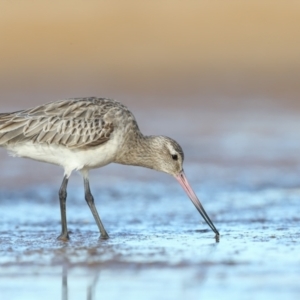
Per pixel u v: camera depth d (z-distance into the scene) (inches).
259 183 772.0
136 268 451.2
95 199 714.2
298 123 1050.7
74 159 577.3
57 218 637.3
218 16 1583.4
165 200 706.8
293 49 1480.1
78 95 1221.1
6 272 446.0
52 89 1250.6
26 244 530.6
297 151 904.9
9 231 583.8
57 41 1473.9
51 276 436.5
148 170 816.3
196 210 660.1
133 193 735.7
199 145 930.7
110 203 697.6
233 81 1311.5
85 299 396.5
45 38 1477.6
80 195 730.2
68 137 573.3
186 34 1529.3
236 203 685.9
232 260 468.8
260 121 1060.5
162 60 1422.2
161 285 416.2
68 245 525.3
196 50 1475.1
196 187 758.5
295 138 968.3
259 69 1378.0
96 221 570.3
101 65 1390.3
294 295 394.3
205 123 1043.3
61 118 575.8
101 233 561.0
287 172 815.1
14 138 573.6
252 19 1571.1
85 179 588.1
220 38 1519.4
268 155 887.1
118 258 477.7
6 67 1364.4
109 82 1301.7
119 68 1384.1
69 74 1344.7
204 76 1344.7
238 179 788.6
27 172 802.2
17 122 573.9
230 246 513.0
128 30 1533.0
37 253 497.4
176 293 401.7
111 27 1531.7
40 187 755.4
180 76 1339.8
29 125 573.3
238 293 399.5
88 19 1552.7
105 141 579.5
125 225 605.3
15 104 1146.7
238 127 1024.2
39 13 1558.8
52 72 1346.0
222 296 394.9
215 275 433.7
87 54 1432.1
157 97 1209.4
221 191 740.7
